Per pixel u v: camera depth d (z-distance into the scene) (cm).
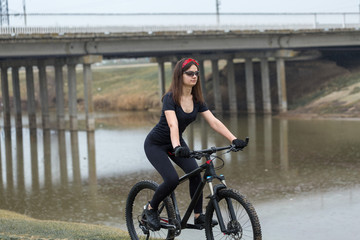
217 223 788
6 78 7100
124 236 1081
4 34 5312
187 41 6562
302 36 7269
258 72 8862
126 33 5994
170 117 764
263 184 2689
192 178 798
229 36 6725
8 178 3200
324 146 3941
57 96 6372
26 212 2327
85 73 6025
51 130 6378
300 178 2816
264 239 1720
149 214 843
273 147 4006
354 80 7456
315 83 7881
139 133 5588
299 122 5888
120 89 10738
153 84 10519
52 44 5716
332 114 6300
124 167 3450
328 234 1762
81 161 3788
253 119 6544
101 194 2661
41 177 3206
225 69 9638
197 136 4734
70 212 2295
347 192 2428
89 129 5972
